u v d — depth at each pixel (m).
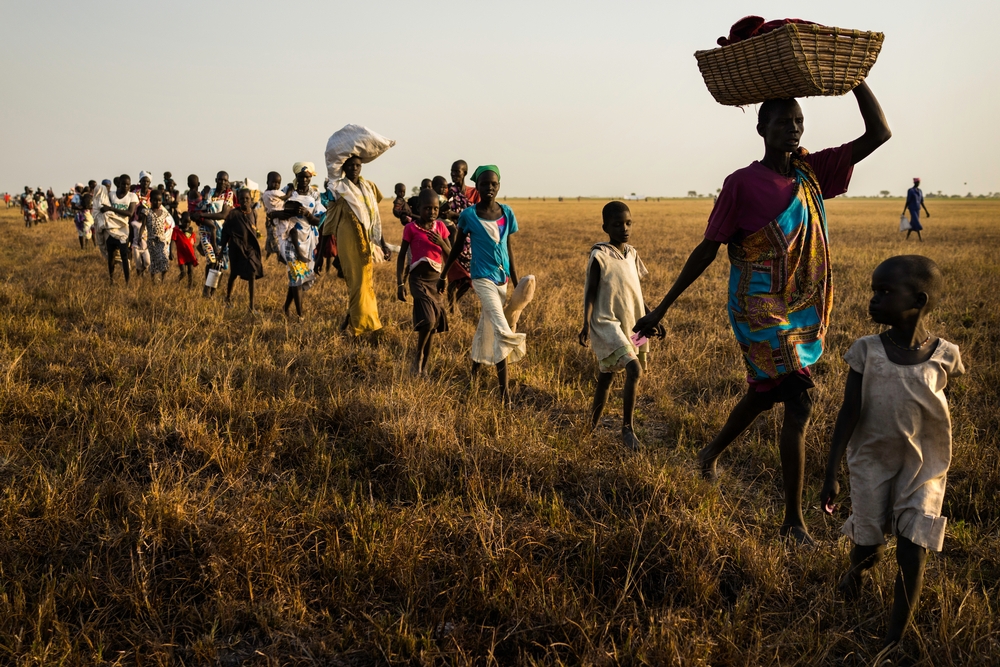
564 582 3.43
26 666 2.82
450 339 8.23
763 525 4.18
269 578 3.40
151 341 7.46
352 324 8.25
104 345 7.22
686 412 5.90
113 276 12.85
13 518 3.76
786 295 3.93
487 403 5.68
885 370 3.05
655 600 3.43
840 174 4.00
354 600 3.32
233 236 9.92
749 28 3.77
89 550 3.65
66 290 10.79
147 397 5.58
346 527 3.88
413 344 8.02
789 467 4.00
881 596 3.36
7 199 68.69
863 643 3.16
